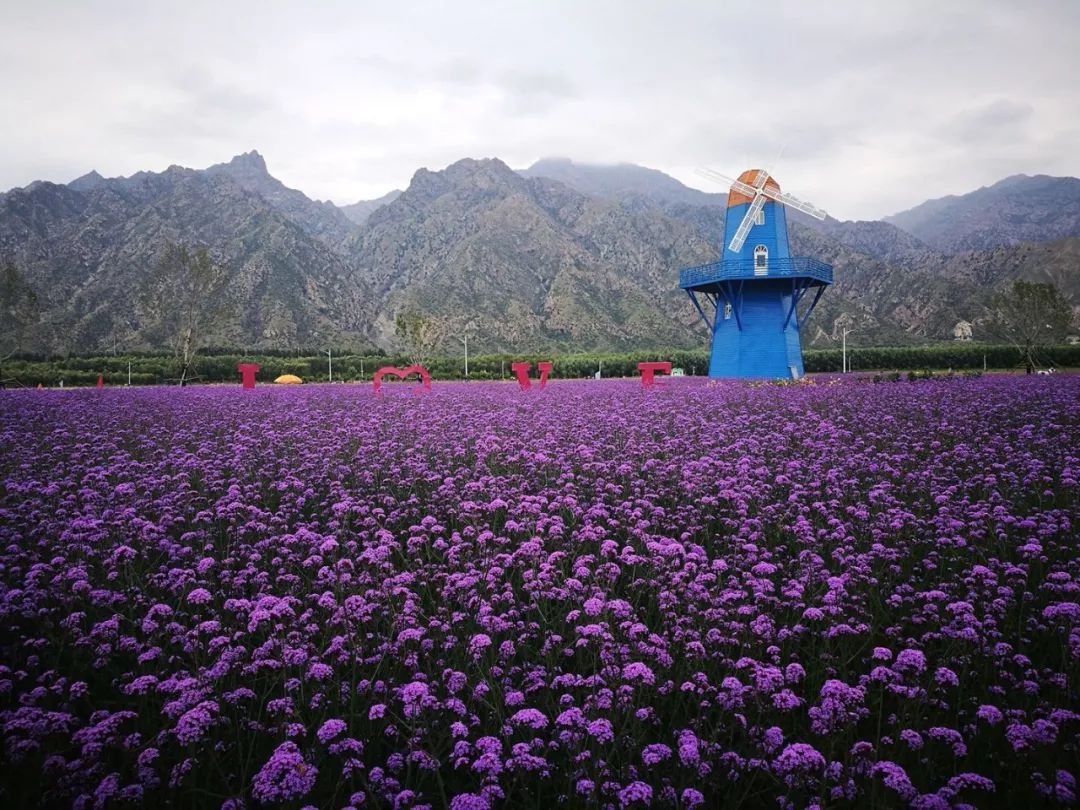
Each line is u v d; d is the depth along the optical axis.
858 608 6.68
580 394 29.17
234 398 28.66
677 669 5.88
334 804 4.49
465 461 13.82
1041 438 14.05
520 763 4.33
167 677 5.81
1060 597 6.96
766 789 4.48
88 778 4.36
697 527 9.37
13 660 5.88
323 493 11.62
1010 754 4.88
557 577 7.53
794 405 22.69
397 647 5.87
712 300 50.00
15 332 146.00
